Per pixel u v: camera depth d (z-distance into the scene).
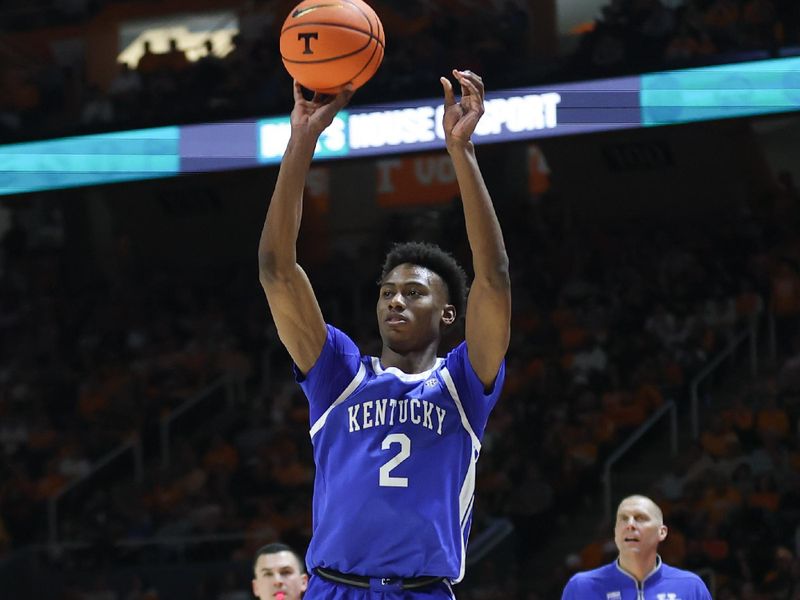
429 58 28.22
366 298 32.94
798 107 23.95
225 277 35.38
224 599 23.03
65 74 31.56
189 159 27.78
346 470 6.00
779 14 25.89
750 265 28.80
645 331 27.81
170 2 33.97
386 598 5.87
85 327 34.12
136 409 30.11
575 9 29.89
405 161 35.16
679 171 31.22
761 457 23.17
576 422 25.42
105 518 26.25
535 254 31.73
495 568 22.36
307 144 6.22
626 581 11.23
